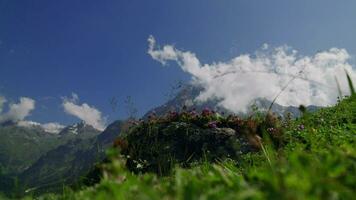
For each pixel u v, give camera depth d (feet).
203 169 15.99
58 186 18.84
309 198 7.76
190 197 9.00
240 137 58.75
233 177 12.41
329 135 34.24
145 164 56.08
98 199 10.83
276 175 9.45
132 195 10.83
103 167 11.68
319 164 10.50
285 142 45.42
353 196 8.30
